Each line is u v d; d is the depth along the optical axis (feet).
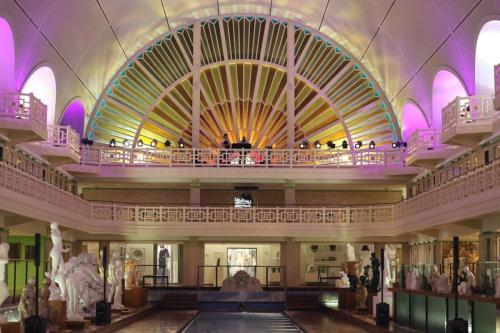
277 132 142.51
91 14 112.68
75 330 70.54
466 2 90.84
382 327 78.28
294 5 133.80
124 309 96.94
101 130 139.95
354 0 120.37
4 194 78.43
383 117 140.56
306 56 141.59
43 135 93.04
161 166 133.59
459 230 106.42
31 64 102.53
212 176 133.28
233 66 143.02
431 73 115.55
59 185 128.88
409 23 111.55
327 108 141.79
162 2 128.06
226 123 143.23
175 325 88.12
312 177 133.69
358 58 140.36
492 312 57.47
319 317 103.81
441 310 69.41
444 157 111.65
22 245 119.44
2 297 58.18
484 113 90.79
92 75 131.13
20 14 91.71
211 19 140.56
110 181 136.15
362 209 130.11
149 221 128.88
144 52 140.56
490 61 95.76
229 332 86.28
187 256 133.59
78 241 132.57
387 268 96.68
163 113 141.59
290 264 133.39
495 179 77.36
